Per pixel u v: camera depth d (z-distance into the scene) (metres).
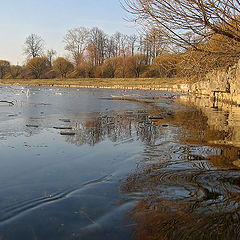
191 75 7.11
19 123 8.90
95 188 3.84
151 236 2.71
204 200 3.50
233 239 2.69
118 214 3.12
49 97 22.22
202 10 5.15
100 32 77.25
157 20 5.68
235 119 10.84
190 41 5.98
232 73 15.74
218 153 5.68
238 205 3.38
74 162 5.02
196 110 14.34
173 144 6.44
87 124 9.14
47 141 6.55
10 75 82.50
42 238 2.65
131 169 4.67
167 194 3.67
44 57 73.25
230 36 5.57
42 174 4.38
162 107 15.92
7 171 4.49
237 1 5.16
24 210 3.18
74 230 2.79
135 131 8.05
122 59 61.12
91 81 55.22
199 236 2.73
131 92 32.62
